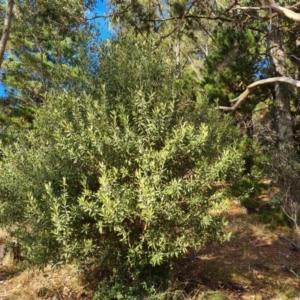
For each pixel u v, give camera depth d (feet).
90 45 17.70
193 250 20.80
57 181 14.62
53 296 15.96
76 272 16.52
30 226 15.39
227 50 29.32
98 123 14.24
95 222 14.07
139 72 15.99
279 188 28.63
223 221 14.65
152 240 13.56
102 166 13.25
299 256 22.54
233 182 15.90
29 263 15.14
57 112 15.08
